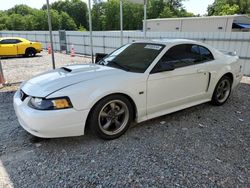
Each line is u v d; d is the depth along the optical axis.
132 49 3.86
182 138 3.14
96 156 2.70
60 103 2.61
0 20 63.66
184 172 2.40
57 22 61.03
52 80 2.92
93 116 2.85
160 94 3.36
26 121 2.69
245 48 8.14
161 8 60.50
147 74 3.19
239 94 5.45
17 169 2.46
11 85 6.40
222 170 2.44
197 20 20.42
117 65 3.53
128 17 60.19
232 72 4.49
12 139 3.11
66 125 2.67
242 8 56.78
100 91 2.81
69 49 17.73
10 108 4.38
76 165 2.53
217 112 4.16
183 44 3.75
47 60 13.06
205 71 3.93
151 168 2.47
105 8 63.28
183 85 3.63
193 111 4.19
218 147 2.91
